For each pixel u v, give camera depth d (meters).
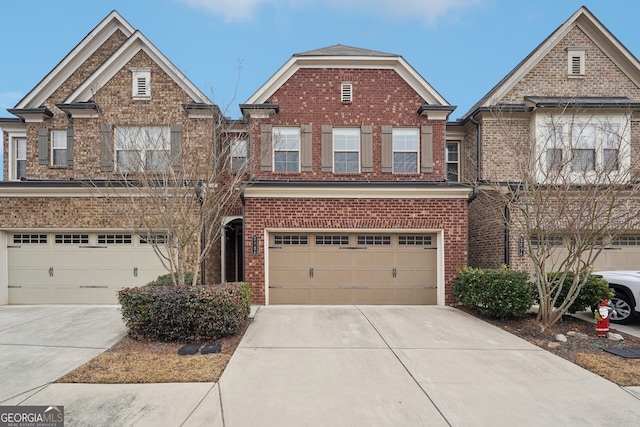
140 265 10.10
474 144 11.59
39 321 7.68
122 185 8.85
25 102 11.34
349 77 10.74
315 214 9.68
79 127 10.77
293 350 5.82
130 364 5.16
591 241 7.72
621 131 10.33
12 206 9.91
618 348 6.11
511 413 3.90
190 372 4.87
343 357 5.52
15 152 12.09
